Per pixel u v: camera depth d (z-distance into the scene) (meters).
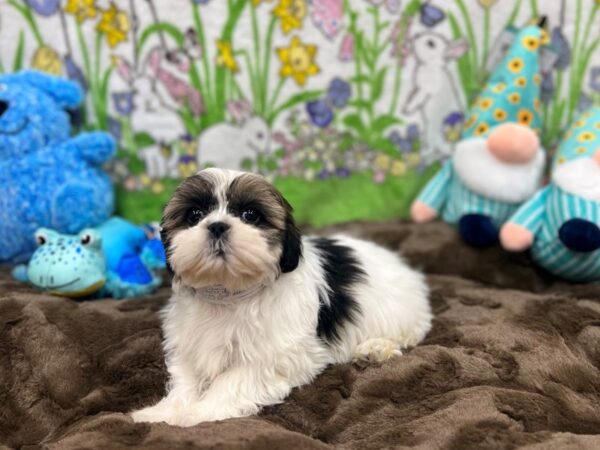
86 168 0.52
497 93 0.53
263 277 0.35
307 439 0.29
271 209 0.36
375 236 0.55
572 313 0.42
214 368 0.37
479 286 0.50
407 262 0.53
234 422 0.31
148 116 0.57
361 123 0.58
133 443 0.29
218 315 0.37
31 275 0.45
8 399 0.35
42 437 0.33
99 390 0.36
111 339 0.40
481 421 0.30
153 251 0.50
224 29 0.55
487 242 0.52
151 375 0.38
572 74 0.56
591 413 0.33
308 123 0.58
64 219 0.49
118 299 0.46
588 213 0.45
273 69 0.57
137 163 0.57
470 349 0.38
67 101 0.52
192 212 0.36
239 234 0.33
